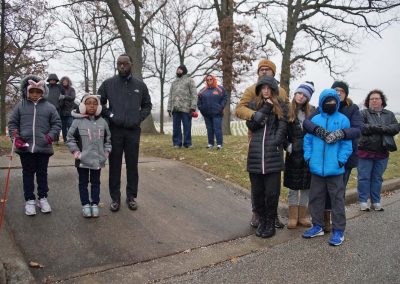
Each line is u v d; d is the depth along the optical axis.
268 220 5.04
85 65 30.92
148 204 5.76
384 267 4.02
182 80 9.30
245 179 7.24
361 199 6.49
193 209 5.82
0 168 6.54
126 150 5.49
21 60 21.47
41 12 17.78
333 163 4.79
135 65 16.14
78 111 5.16
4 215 4.85
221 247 4.64
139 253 4.32
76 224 4.86
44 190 5.11
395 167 9.98
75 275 3.79
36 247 4.24
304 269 4.00
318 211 5.05
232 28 20.53
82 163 4.96
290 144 5.24
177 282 3.73
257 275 3.87
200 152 8.93
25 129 4.94
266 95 4.98
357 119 5.22
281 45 22.78
